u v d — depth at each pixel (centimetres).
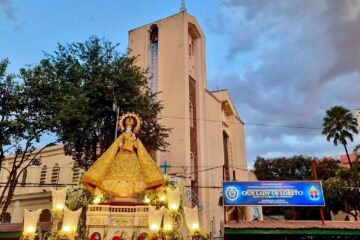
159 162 2620
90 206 891
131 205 919
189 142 2728
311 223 1587
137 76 2134
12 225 1666
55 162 2995
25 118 1700
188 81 2955
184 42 3000
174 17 3133
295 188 1581
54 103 1733
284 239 1623
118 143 1059
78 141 1938
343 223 1574
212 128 3294
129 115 1128
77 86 1864
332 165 4456
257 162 4922
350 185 2936
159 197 991
